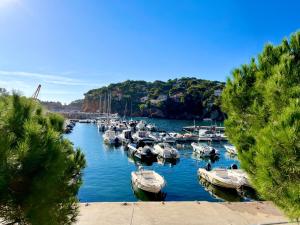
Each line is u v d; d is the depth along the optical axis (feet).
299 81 14.73
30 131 10.62
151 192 65.87
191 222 27.66
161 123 387.34
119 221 27.37
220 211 30.94
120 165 109.29
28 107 12.07
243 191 69.31
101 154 133.39
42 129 11.53
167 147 125.70
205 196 70.28
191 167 107.14
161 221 27.73
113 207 31.17
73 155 16.55
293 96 14.01
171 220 28.02
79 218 27.58
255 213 30.58
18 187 10.39
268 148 13.19
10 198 10.19
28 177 10.41
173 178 89.35
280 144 12.72
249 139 16.72
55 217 12.43
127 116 542.57
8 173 9.80
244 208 32.12
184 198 68.85
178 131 258.78
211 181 76.13
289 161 12.44
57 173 11.30
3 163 9.63
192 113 480.23
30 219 10.48
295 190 12.63
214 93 471.62
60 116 16.06
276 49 17.30
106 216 28.48
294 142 12.15
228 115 18.72
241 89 17.61
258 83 16.97
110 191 74.18
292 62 15.33
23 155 10.05
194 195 71.20
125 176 91.35
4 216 10.57
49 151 10.93
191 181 85.30
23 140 10.47
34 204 10.44
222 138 183.83
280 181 13.15
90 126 316.19
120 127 230.68
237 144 17.33
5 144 9.75
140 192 68.64
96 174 93.97
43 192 10.55
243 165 16.39
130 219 27.96
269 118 15.34
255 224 27.22
